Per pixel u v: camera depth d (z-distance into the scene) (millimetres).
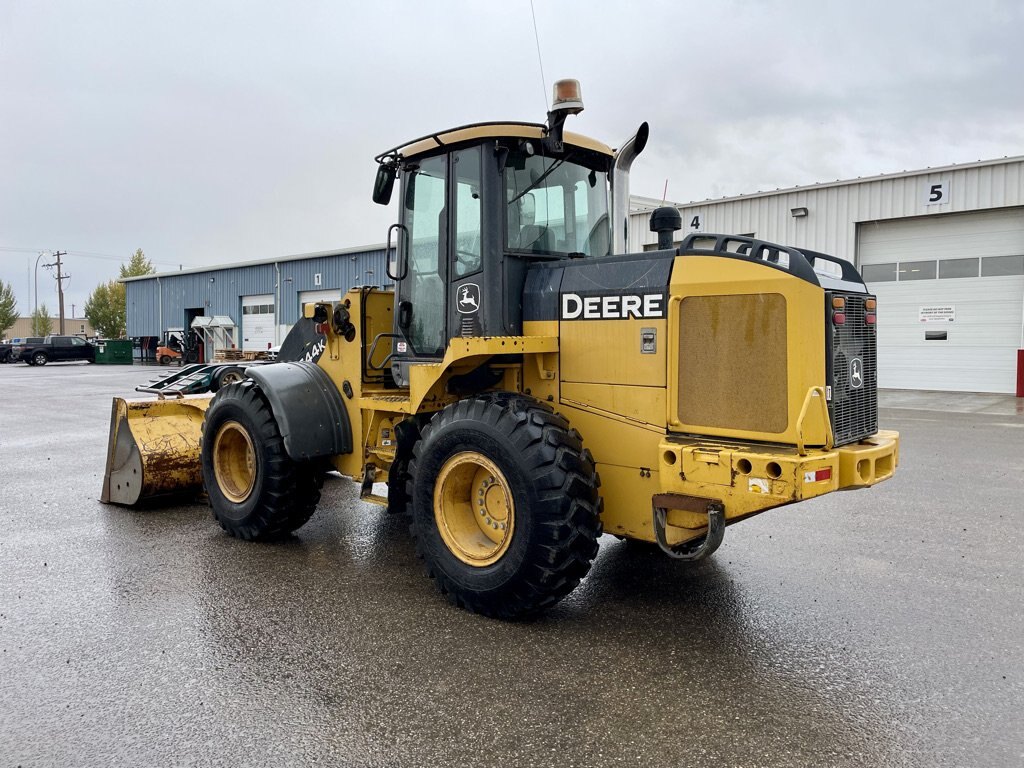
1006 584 4676
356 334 5340
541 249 4648
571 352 4328
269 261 35531
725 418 3775
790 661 3619
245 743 2898
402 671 3496
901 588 4621
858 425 3873
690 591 4598
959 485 7480
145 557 5234
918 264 16844
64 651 3717
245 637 3879
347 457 5508
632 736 2945
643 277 4055
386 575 4875
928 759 2785
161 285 42750
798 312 3551
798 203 17938
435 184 4820
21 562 5113
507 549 3955
